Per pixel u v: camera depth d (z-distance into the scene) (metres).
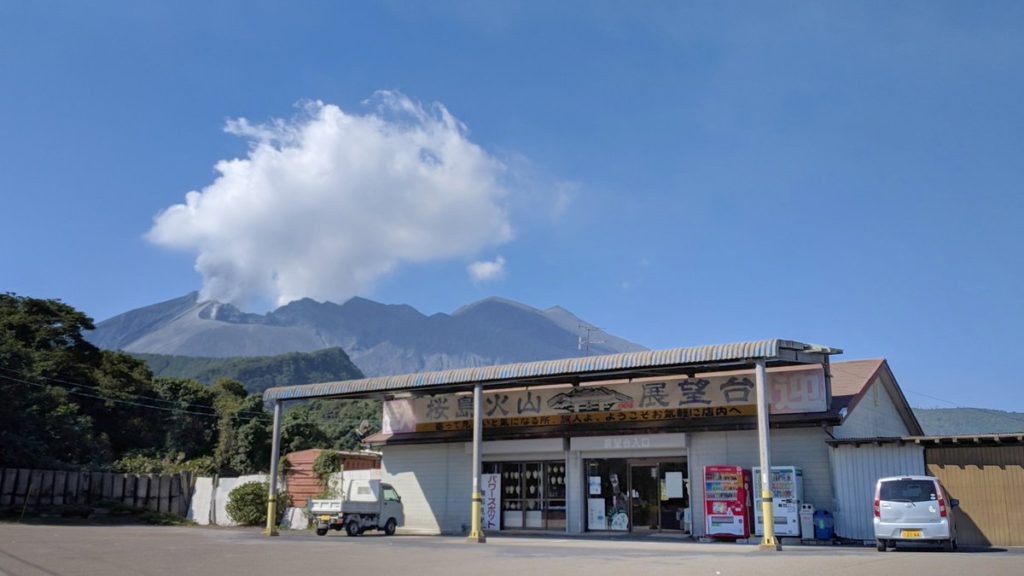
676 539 23.23
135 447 55.84
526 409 28.14
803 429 22.91
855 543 20.81
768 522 18.75
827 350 21.48
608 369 22.55
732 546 19.81
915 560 14.27
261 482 35.25
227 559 14.73
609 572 12.18
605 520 26.12
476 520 22.59
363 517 27.34
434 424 30.28
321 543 20.30
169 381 62.41
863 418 25.00
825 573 11.77
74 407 44.16
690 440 24.66
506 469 28.53
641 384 26.03
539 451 27.33
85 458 42.62
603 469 26.53
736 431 23.89
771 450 23.27
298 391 28.16
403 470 30.92
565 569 12.75
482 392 27.55
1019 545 19.81
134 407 56.91
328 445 58.03
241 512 34.19
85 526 29.33
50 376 49.69
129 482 36.66
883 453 21.45
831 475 22.12
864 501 21.33
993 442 20.47
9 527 25.55
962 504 20.61
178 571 12.39
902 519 17.39
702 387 24.72
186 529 29.67
